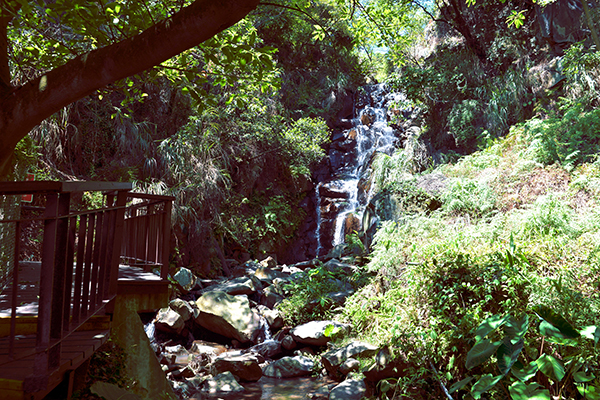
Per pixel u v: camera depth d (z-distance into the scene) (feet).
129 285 13.52
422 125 44.83
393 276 22.26
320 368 22.49
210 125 37.40
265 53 11.81
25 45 16.39
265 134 42.14
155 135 36.60
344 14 23.77
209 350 25.67
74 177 29.96
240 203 41.06
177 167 34.42
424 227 24.12
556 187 24.04
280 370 22.45
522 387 9.43
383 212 28.19
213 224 38.17
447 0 42.32
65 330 7.56
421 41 48.55
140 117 36.27
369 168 45.16
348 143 51.26
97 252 9.21
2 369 7.36
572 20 35.01
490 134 36.37
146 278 14.11
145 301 13.79
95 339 9.73
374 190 40.65
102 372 11.81
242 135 40.60
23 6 9.57
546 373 9.61
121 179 32.12
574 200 22.24
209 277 36.40
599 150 25.50
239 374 21.50
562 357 11.74
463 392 13.15
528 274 14.39
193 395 19.44
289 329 26.96
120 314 13.43
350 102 55.16
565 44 35.60
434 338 14.06
